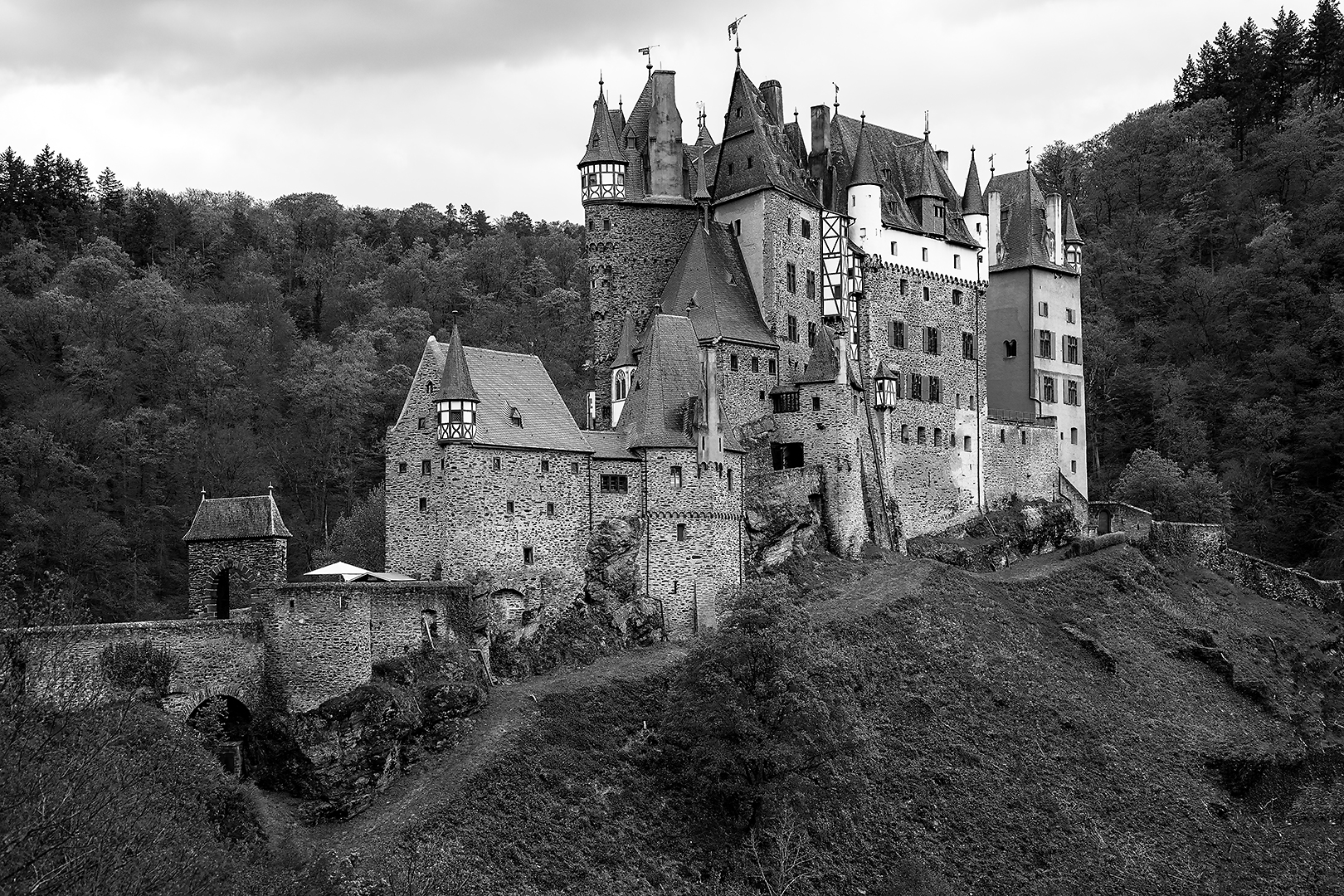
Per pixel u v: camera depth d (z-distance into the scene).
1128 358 158.50
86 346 137.75
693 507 93.38
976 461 121.62
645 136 112.31
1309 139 171.62
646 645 90.25
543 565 86.94
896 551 110.19
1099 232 181.12
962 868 78.94
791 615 79.25
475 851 67.56
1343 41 183.12
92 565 114.50
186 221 194.50
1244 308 159.88
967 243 123.31
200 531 82.75
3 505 113.62
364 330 160.00
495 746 73.88
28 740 47.69
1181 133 185.38
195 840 56.12
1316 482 142.50
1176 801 90.31
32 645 61.94
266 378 147.38
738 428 103.75
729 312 105.25
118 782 51.22
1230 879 85.69
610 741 76.56
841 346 105.44
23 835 41.75
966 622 98.62
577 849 69.94
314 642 73.94
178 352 145.62
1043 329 131.25
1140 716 97.50
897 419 114.75
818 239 113.31
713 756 73.31
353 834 68.19
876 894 74.81
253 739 72.00
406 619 77.50
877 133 123.56
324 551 112.19
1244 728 100.88
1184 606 116.00
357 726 71.38
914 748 85.44
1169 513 132.00
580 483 89.69
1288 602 123.94
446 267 188.25
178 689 69.50
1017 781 86.44
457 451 83.38
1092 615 108.50
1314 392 146.00
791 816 75.19
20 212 179.00
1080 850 83.19
